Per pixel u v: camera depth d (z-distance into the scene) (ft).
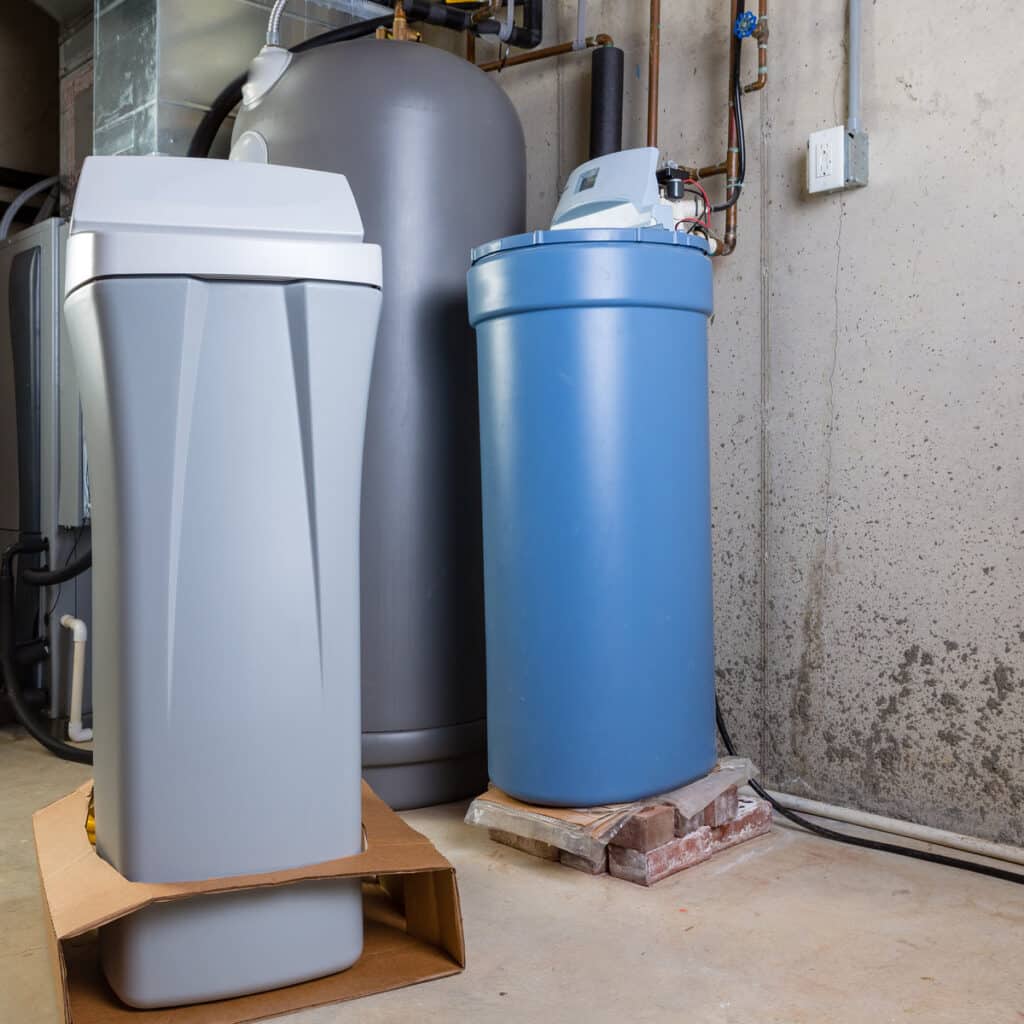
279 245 3.70
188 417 3.67
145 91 7.68
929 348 5.68
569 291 5.09
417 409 6.35
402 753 6.29
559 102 7.53
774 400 6.36
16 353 9.22
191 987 3.75
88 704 8.87
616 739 5.17
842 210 6.02
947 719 5.66
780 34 6.27
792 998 3.91
